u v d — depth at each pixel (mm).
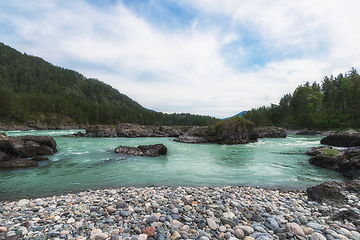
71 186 8594
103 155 16234
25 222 4391
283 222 4410
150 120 139000
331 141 27438
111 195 6906
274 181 9711
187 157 16562
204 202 5867
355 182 6863
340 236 3639
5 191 7824
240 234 3727
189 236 3697
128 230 3994
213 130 33781
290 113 98125
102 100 198375
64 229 4043
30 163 12086
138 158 15477
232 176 10539
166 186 8703
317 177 10461
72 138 33844
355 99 60375
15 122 72438
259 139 41156
